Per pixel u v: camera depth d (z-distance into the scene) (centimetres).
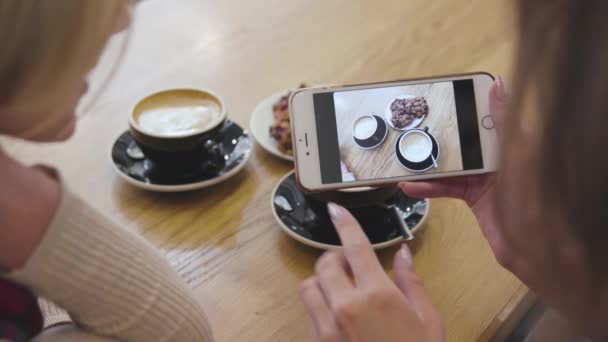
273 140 85
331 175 66
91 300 43
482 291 67
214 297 66
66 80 38
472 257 71
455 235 74
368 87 68
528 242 32
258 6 116
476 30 111
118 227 46
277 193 76
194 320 51
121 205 77
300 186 66
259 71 99
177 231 74
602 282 31
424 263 70
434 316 50
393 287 49
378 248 69
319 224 72
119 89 94
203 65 100
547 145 27
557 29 25
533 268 35
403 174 66
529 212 31
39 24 35
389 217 72
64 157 83
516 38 28
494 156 66
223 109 81
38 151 84
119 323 45
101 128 87
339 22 112
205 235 74
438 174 66
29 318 41
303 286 52
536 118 27
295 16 113
